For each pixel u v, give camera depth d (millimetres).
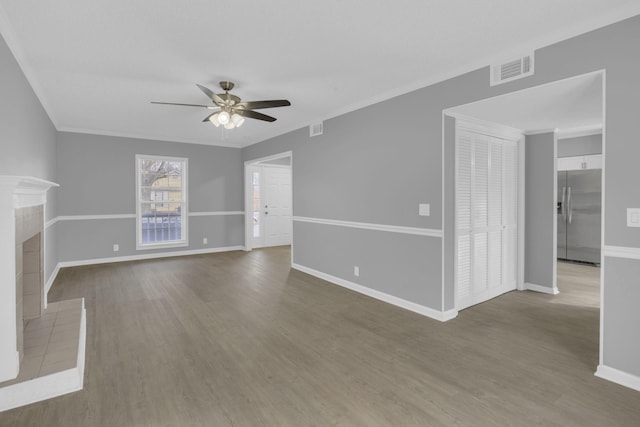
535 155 4422
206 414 1979
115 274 5371
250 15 2311
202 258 6738
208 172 7312
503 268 4336
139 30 2494
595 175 5582
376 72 3303
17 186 2154
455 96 3242
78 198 5961
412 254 3713
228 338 3012
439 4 2189
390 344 2900
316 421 1920
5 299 2078
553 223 4297
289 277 5203
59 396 2146
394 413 1986
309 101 4223
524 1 2148
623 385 2250
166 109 4602
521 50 2758
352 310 3744
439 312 3455
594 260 5703
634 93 2172
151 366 2521
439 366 2527
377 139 4082
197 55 2920
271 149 6457
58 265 5691
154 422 1913
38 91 3729
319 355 2701
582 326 3283
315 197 5199
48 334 2746
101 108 4547
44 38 2605
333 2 2166
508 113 3430
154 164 6812
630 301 2221
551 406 2043
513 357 2664
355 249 4484
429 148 3486
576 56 2449
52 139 5191
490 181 4070
